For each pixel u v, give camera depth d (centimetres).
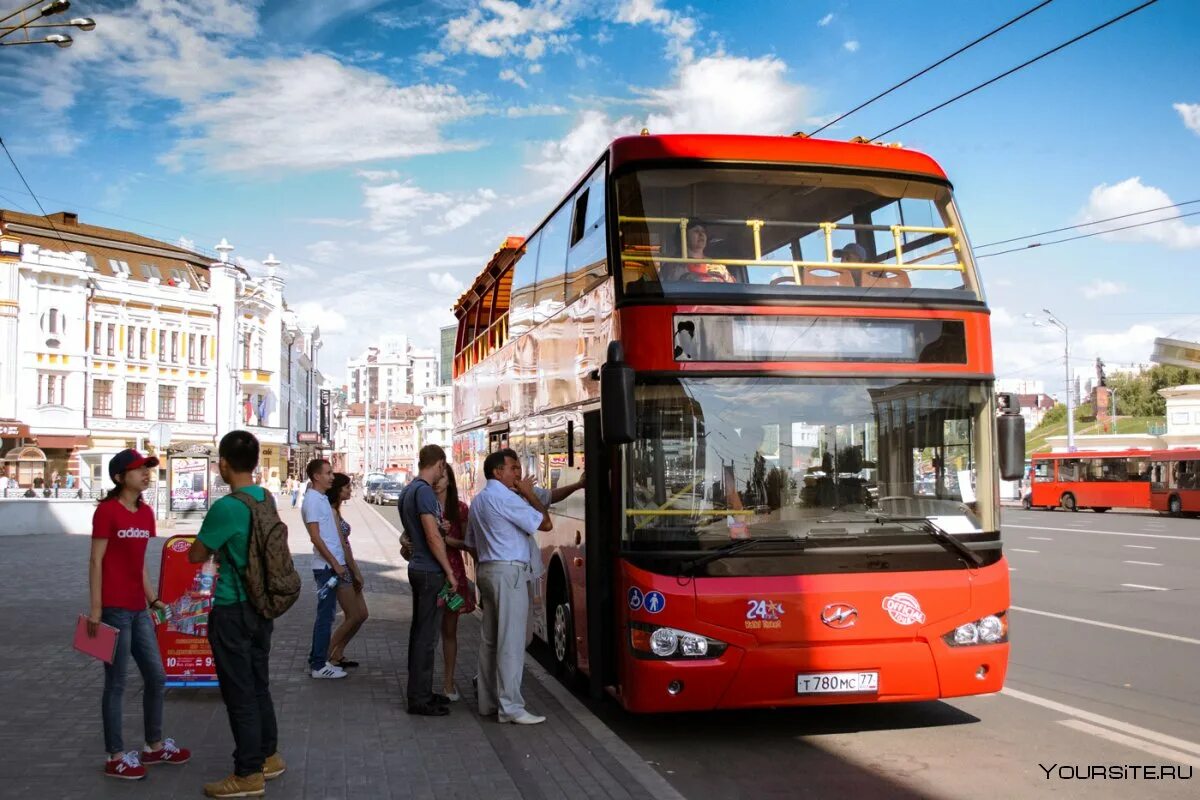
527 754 683
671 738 744
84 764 652
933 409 733
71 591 1619
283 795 595
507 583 762
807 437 712
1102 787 623
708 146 770
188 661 842
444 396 15112
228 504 590
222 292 6688
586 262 838
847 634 685
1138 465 4766
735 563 686
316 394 10806
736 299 720
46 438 5494
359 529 3509
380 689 886
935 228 788
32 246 5516
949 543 711
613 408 666
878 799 603
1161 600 1523
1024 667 1005
